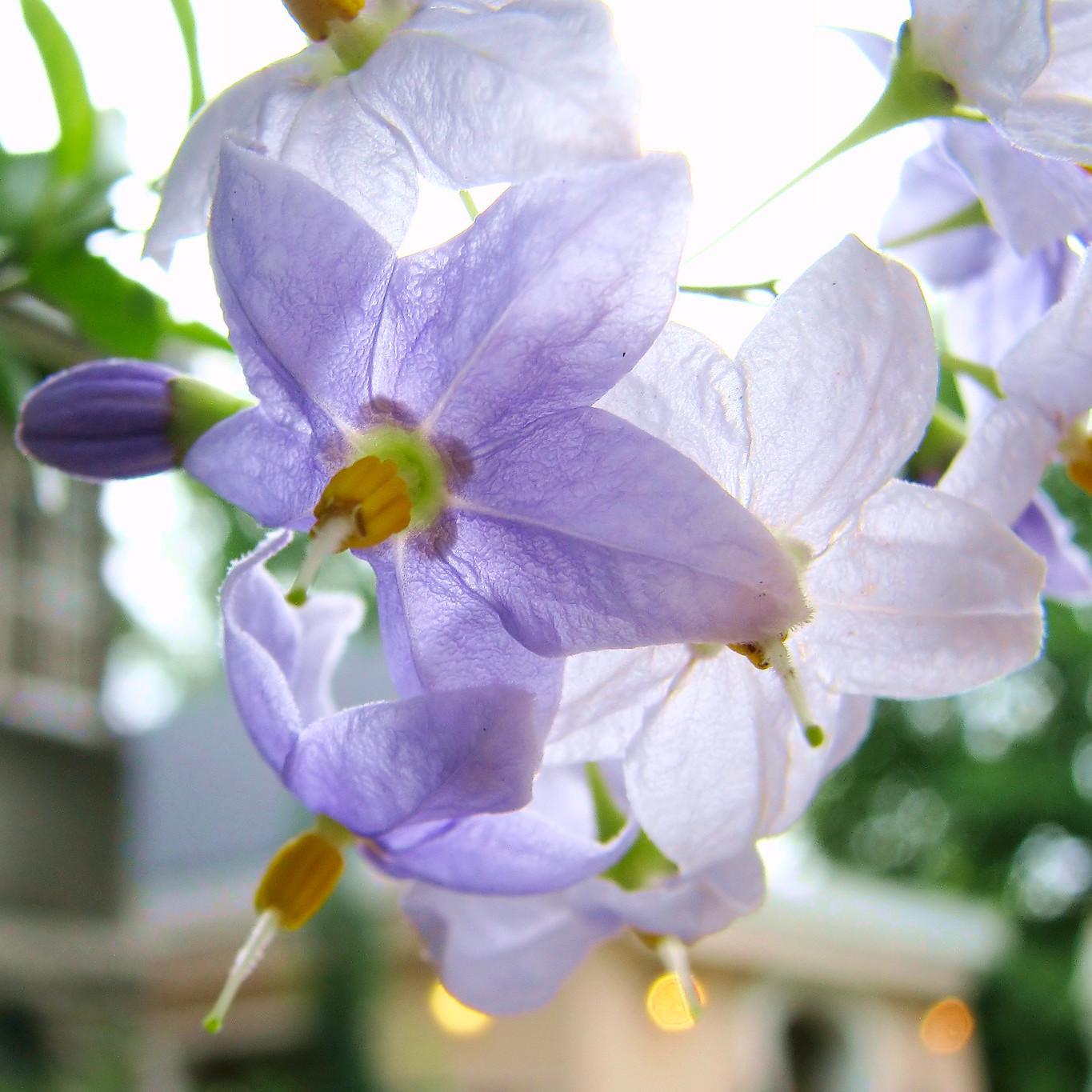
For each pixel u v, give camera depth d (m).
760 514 0.07
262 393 0.07
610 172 0.06
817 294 0.07
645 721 0.07
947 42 0.08
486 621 0.07
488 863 0.07
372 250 0.07
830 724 0.08
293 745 0.07
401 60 0.07
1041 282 0.09
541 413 0.07
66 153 0.11
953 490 0.08
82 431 0.09
